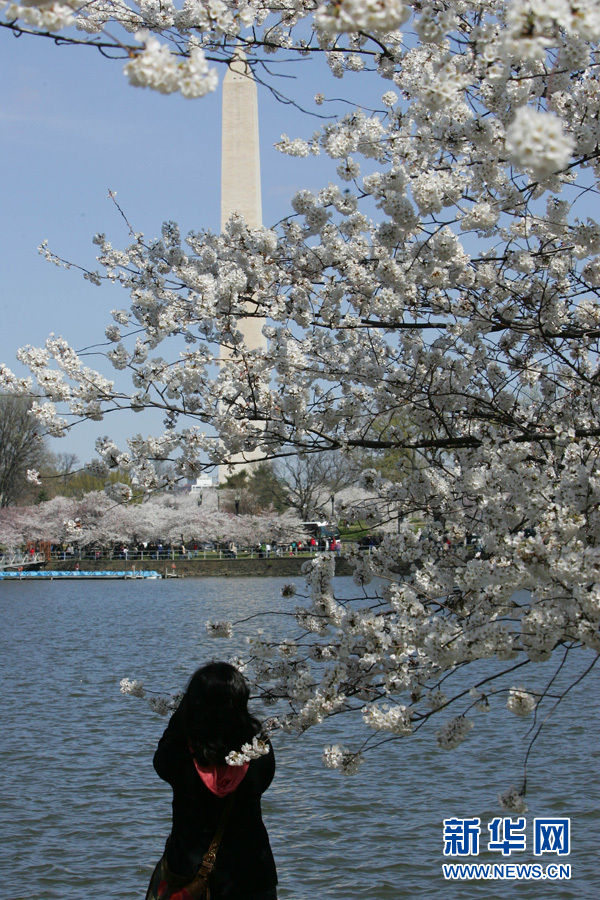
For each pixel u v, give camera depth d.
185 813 4.02
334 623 5.72
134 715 15.91
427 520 6.42
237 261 7.24
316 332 7.11
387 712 4.89
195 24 6.10
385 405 6.72
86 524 63.47
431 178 5.51
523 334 7.16
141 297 7.62
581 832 9.69
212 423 6.52
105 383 6.75
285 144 7.06
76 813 10.75
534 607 4.68
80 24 6.61
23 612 36.88
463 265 6.23
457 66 5.39
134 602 40.56
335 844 9.61
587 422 6.74
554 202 6.61
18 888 8.70
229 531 59.62
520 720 14.05
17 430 64.19
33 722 15.45
